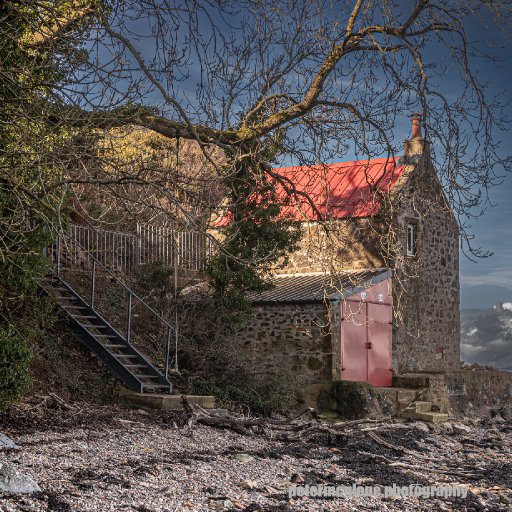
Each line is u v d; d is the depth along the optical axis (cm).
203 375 1909
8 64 1094
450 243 2739
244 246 1916
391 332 2370
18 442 1138
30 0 1018
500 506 1058
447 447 1709
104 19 1004
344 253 2455
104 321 1773
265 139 1689
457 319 2761
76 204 1462
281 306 2133
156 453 1192
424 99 1570
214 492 973
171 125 1505
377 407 1995
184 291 2119
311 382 2059
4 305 1520
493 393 2491
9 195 1102
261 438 1486
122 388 1666
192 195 1077
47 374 1591
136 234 2109
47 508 796
